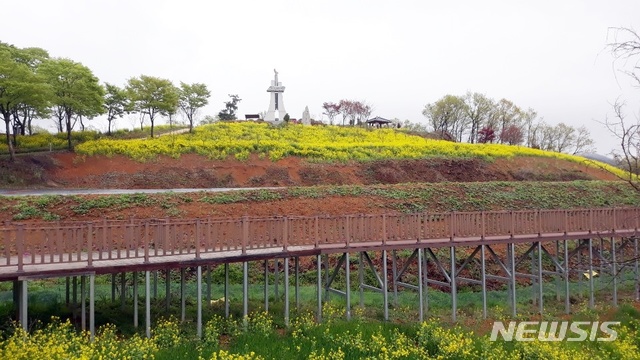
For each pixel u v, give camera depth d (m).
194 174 37.03
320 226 17.64
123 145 39.91
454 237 19.30
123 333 15.09
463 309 21.06
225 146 41.84
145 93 45.78
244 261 16.00
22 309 13.25
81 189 32.75
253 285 23.67
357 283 24.56
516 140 79.81
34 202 24.92
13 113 39.66
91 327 13.74
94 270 13.79
